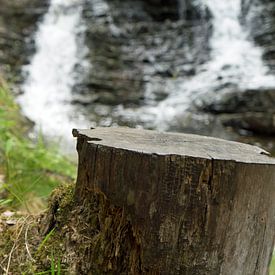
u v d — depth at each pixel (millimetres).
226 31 10312
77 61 9484
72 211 1997
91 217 1938
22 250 2037
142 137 2002
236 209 1757
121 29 10125
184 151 1761
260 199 1807
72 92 8961
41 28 10305
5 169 3541
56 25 10445
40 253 1995
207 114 8172
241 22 10320
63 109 8320
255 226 1830
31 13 10438
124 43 9914
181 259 1747
